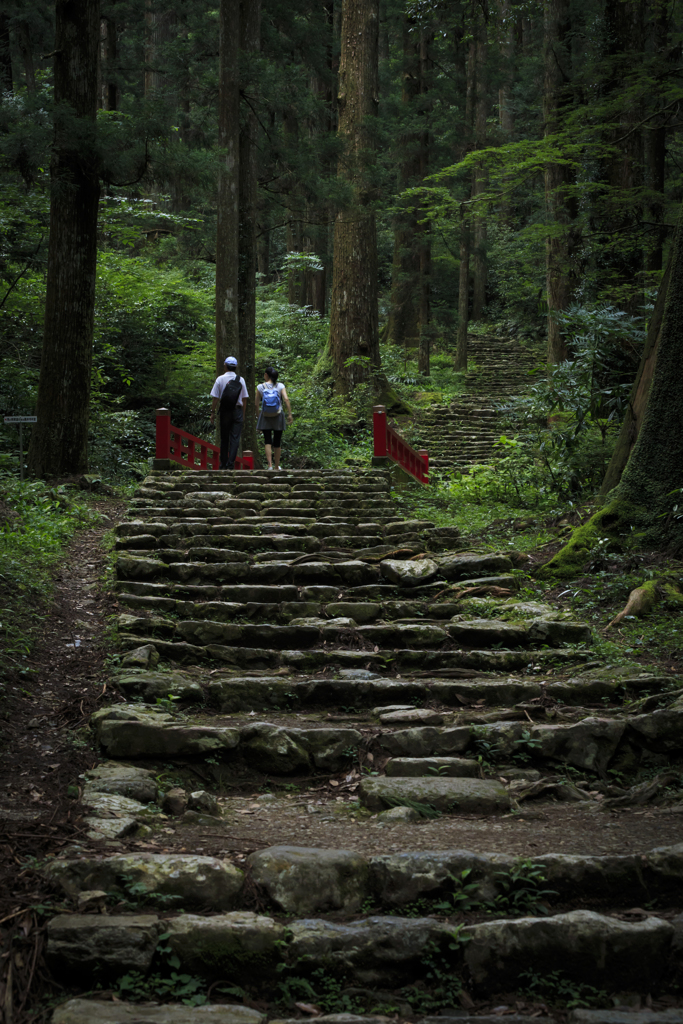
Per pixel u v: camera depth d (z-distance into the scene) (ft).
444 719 15.24
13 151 31.68
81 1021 7.89
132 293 56.70
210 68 46.09
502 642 18.74
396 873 10.19
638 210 47.70
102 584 20.88
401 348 88.79
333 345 64.03
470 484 35.96
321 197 47.16
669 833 11.66
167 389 56.70
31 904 9.38
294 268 80.59
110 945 8.88
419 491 35.37
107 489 34.73
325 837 11.48
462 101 79.15
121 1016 8.04
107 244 69.56
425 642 18.74
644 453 24.32
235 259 40.40
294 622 19.42
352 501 28.96
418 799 12.78
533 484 35.17
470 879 10.27
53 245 34.86
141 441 49.85
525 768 14.37
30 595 19.26
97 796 11.85
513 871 10.25
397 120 74.64
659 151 50.75
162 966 8.96
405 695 16.14
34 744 13.48
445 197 63.46
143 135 32.78
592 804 13.12
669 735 14.53
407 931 9.40
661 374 24.22
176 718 14.70
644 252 49.67
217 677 16.71
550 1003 9.12
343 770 14.16
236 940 9.16
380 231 115.24
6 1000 8.31
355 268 63.26
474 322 110.93
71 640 17.61
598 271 50.19
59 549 23.94
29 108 32.40
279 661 17.61
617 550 23.29
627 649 18.08
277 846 10.72
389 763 13.96
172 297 61.67
